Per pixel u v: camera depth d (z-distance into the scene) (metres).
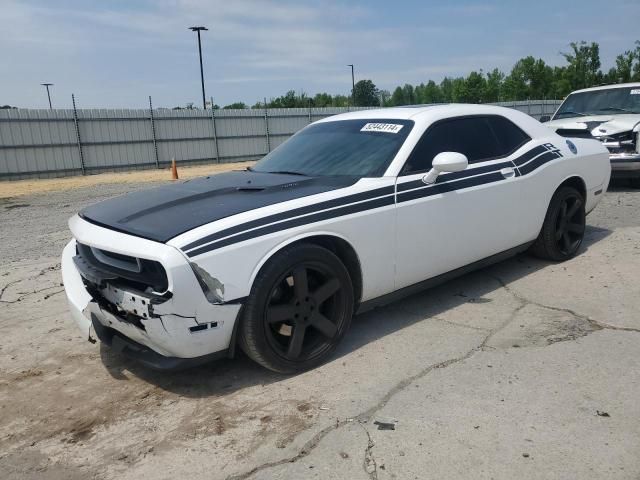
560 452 2.44
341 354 3.54
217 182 3.88
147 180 19.22
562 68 39.19
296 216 3.17
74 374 3.49
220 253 2.86
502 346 3.53
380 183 3.60
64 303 4.84
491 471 2.34
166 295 2.76
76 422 2.93
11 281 5.59
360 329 3.92
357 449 2.54
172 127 24.62
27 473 2.52
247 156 27.06
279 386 3.17
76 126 22.06
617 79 35.91
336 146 4.12
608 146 8.78
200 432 2.76
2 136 20.66
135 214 3.25
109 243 2.98
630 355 3.32
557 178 4.93
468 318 4.02
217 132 25.95
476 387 3.03
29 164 21.33
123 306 2.96
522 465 2.37
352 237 3.40
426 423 2.71
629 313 3.95
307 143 4.41
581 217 5.37
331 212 3.31
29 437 2.81
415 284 3.92
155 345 2.95
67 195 15.27
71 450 2.68
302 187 3.51
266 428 2.76
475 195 4.14
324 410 2.89
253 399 3.05
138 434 2.79
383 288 3.69
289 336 3.26
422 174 3.83
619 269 4.94
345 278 3.39
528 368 3.21
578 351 3.40
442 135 4.12
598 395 2.89
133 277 2.92
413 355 3.47
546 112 36.47
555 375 3.12
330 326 3.38
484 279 4.88
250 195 3.38
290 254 3.10
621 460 2.37
